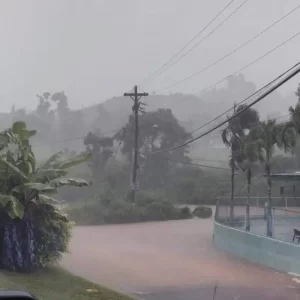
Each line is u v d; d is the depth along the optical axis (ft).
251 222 72.02
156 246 73.20
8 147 43.11
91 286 37.81
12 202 38.86
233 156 94.94
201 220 139.44
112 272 48.21
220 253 64.75
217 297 37.35
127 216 131.03
